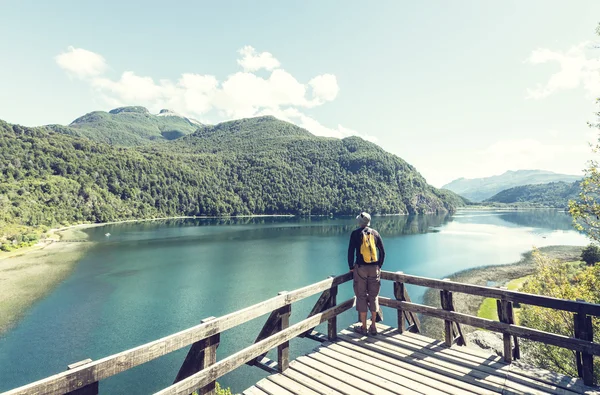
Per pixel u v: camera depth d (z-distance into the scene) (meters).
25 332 29.64
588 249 44.31
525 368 4.54
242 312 3.92
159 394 2.93
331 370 4.59
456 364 4.70
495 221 157.25
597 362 9.58
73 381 2.37
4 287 45.41
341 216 189.38
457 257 63.97
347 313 30.89
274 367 4.71
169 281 46.84
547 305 4.37
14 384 21.53
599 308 4.00
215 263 59.41
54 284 46.69
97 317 32.97
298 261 60.81
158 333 28.95
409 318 6.29
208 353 3.51
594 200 10.23
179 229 119.81
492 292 4.85
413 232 108.38
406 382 4.24
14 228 94.31
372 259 5.64
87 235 101.69
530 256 63.75
